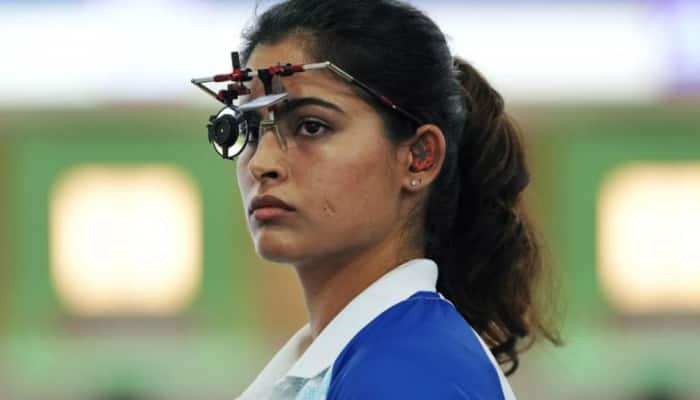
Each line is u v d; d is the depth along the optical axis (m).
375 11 3.12
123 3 16.70
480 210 3.56
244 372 18.39
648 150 18.22
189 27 16.66
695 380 18.09
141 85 16.91
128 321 18.73
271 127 3.03
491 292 3.65
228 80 3.16
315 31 3.10
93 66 16.84
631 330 18.47
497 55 16.48
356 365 2.79
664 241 18.50
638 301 18.53
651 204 18.41
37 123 17.84
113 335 18.67
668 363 18.19
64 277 18.70
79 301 18.72
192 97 16.92
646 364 18.17
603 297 18.45
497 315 3.69
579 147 18.22
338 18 3.10
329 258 3.12
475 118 3.54
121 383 18.36
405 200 3.21
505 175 3.61
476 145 3.54
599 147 18.22
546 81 16.62
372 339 2.91
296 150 3.03
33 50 16.86
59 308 18.67
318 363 3.01
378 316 3.01
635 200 18.42
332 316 3.20
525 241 3.72
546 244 3.89
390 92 3.08
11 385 18.36
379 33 3.09
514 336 3.80
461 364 2.82
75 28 16.80
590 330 18.30
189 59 16.70
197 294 18.73
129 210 18.73
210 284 18.72
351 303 3.09
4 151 18.41
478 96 3.58
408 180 3.16
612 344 18.23
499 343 3.82
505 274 3.67
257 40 3.21
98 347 18.56
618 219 18.45
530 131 18.05
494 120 3.58
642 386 18.06
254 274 18.67
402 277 3.13
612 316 18.48
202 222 18.70
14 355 18.47
